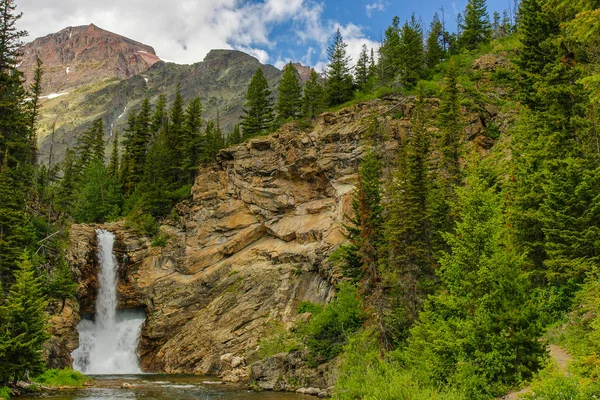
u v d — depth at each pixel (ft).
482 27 266.36
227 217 214.28
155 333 195.42
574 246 89.40
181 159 265.95
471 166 128.88
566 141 112.68
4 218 146.51
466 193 85.76
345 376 87.86
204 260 208.44
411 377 71.20
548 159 111.55
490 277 71.92
